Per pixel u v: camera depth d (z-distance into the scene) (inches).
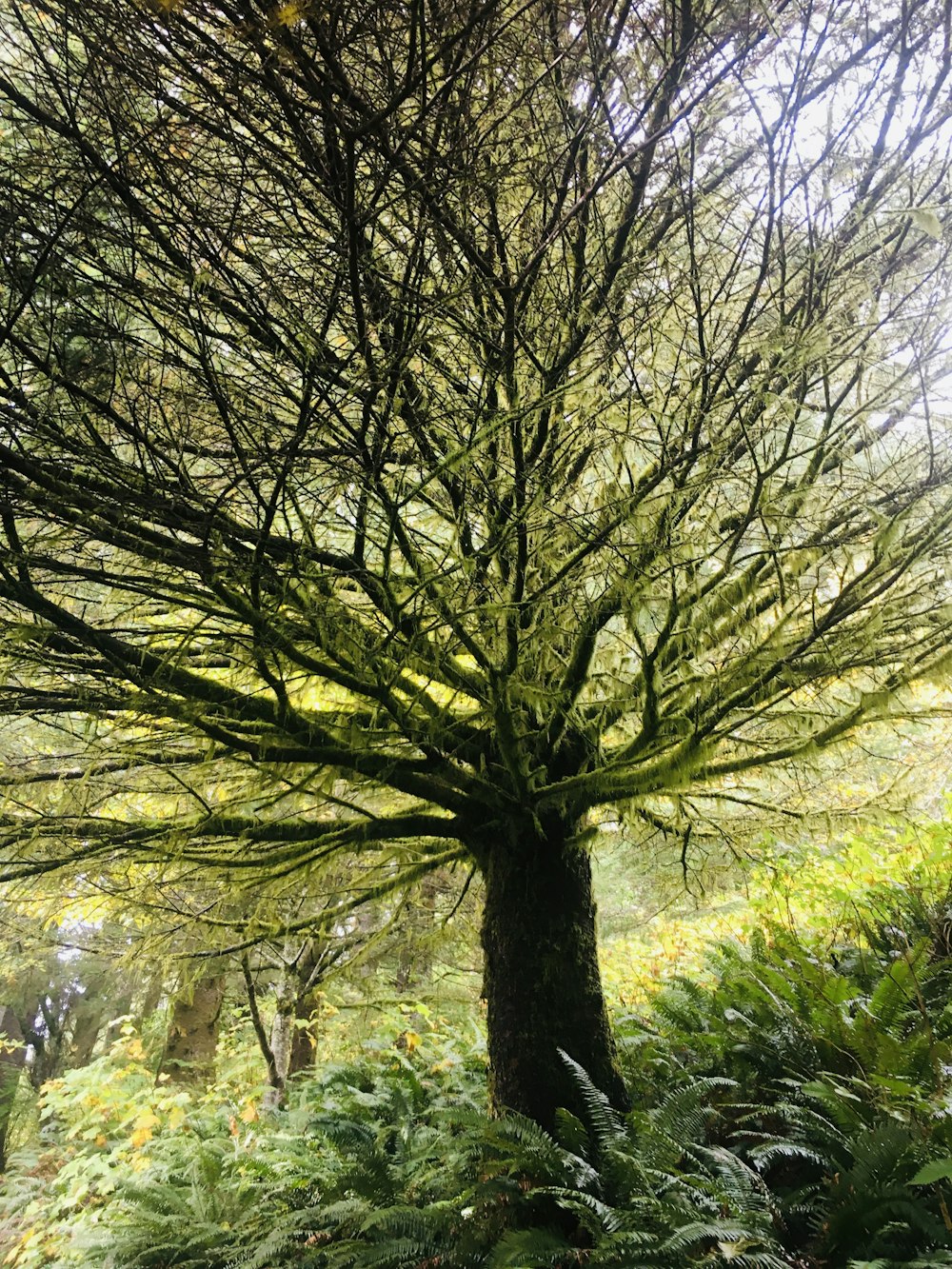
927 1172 101.8
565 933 161.3
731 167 118.3
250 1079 301.4
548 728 151.3
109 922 198.8
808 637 122.9
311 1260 151.9
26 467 93.5
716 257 124.9
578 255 110.0
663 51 87.4
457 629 122.7
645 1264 110.7
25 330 92.3
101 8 67.6
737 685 132.4
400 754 154.9
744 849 197.2
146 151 77.0
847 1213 113.3
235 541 109.6
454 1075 229.3
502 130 97.9
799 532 140.9
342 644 126.6
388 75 75.4
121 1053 273.0
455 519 127.2
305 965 263.9
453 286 104.3
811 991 170.1
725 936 277.7
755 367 124.0
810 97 96.1
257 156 80.2
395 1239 140.3
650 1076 187.2
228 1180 206.5
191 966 189.9
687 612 139.1
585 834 163.3
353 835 166.4
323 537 137.6
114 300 96.0
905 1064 139.6
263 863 167.0
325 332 94.1
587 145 96.8
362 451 102.8
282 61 68.2
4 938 180.7
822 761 203.5
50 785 146.8
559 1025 154.1
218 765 174.9
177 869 172.6
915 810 211.6
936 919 198.4
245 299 91.1
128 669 117.3
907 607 142.3
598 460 144.3
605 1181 133.6
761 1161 130.7
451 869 196.4
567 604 137.9
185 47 68.5
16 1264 229.5
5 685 128.0
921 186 117.7
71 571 109.8
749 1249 115.2
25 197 83.4
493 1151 147.3
